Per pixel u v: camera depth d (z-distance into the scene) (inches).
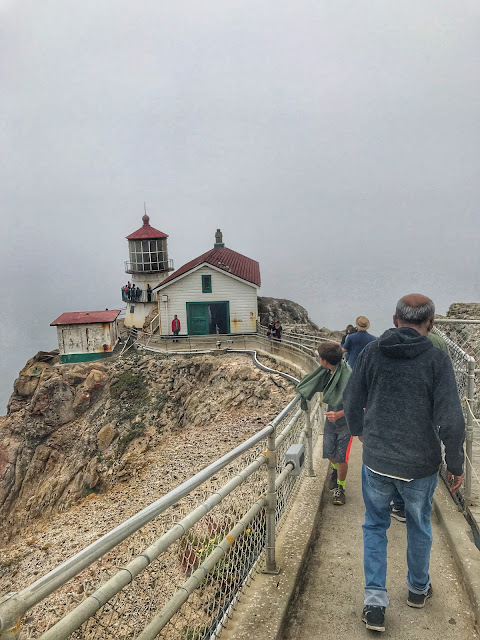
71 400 1318.9
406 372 168.1
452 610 187.2
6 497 1264.8
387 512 181.3
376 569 178.7
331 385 266.5
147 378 1290.6
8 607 88.7
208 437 867.4
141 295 1851.6
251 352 1280.8
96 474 1058.7
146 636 127.5
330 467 328.2
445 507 254.2
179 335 1509.6
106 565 398.0
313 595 201.3
